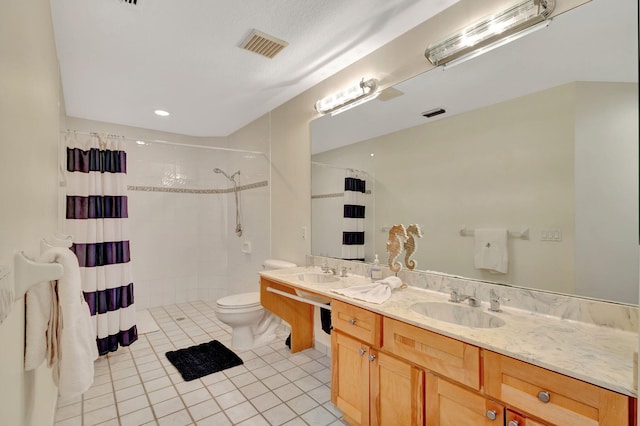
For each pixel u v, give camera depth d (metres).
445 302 1.65
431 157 1.93
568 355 1.04
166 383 2.19
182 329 3.22
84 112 3.35
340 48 2.21
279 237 3.28
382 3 1.76
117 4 1.70
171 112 3.39
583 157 1.35
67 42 2.03
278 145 3.28
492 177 1.65
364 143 2.34
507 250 1.59
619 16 1.27
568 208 1.39
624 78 1.25
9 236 0.69
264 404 1.96
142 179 3.90
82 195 2.51
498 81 1.62
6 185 0.67
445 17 1.81
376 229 2.27
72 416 1.83
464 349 1.19
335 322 1.83
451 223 1.83
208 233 4.32
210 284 4.32
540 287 1.47
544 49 1.46
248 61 2.35
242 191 3.96
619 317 1.24
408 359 1.40
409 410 1.40
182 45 2.12
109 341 2.59
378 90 2.20
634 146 1.22
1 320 0.58
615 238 1.27
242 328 2.79
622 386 0.85
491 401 1.12
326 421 1.80
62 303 0.97
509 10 1.46
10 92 0.71
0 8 0.62
